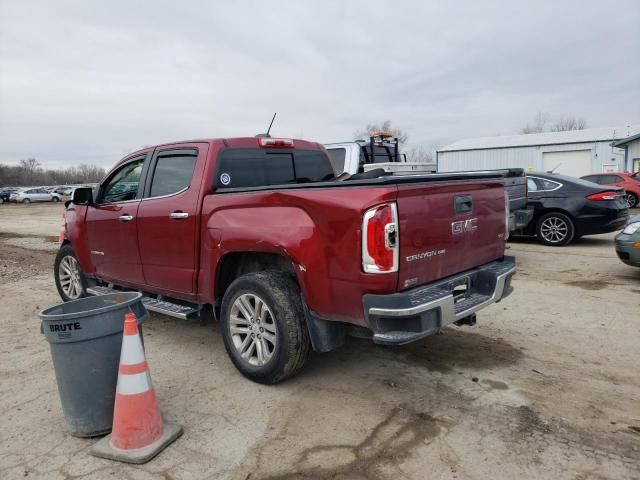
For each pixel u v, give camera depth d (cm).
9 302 693
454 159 3394
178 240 462
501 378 409
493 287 402
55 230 1927
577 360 442
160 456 309
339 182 342
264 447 316
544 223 1063
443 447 312
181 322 587
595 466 290
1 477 291
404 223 329
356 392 390
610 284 703
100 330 320
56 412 368
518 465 292
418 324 325
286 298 380
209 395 389
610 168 2602
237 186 466
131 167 538
